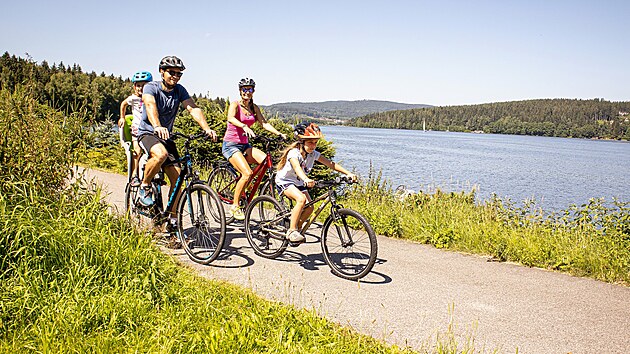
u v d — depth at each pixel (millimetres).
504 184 32750
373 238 5902
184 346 3900
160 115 6707
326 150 13820
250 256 6750
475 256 7320
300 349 3936
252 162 7824
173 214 6695
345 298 5398
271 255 6656
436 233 7934
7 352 3689
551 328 4832
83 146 6465
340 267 6352
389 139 112562
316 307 5090
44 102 6477
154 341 3943
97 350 3779
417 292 5688
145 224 6238
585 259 6723
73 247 4871
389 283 5957
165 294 4734
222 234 6129
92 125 6695
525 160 61938
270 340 4020
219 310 4488
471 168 44438
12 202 5156
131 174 7699
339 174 13703
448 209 9430
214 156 13711
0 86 6238
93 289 4512
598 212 8438
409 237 8312
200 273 5852
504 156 68250
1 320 4000
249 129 7520
